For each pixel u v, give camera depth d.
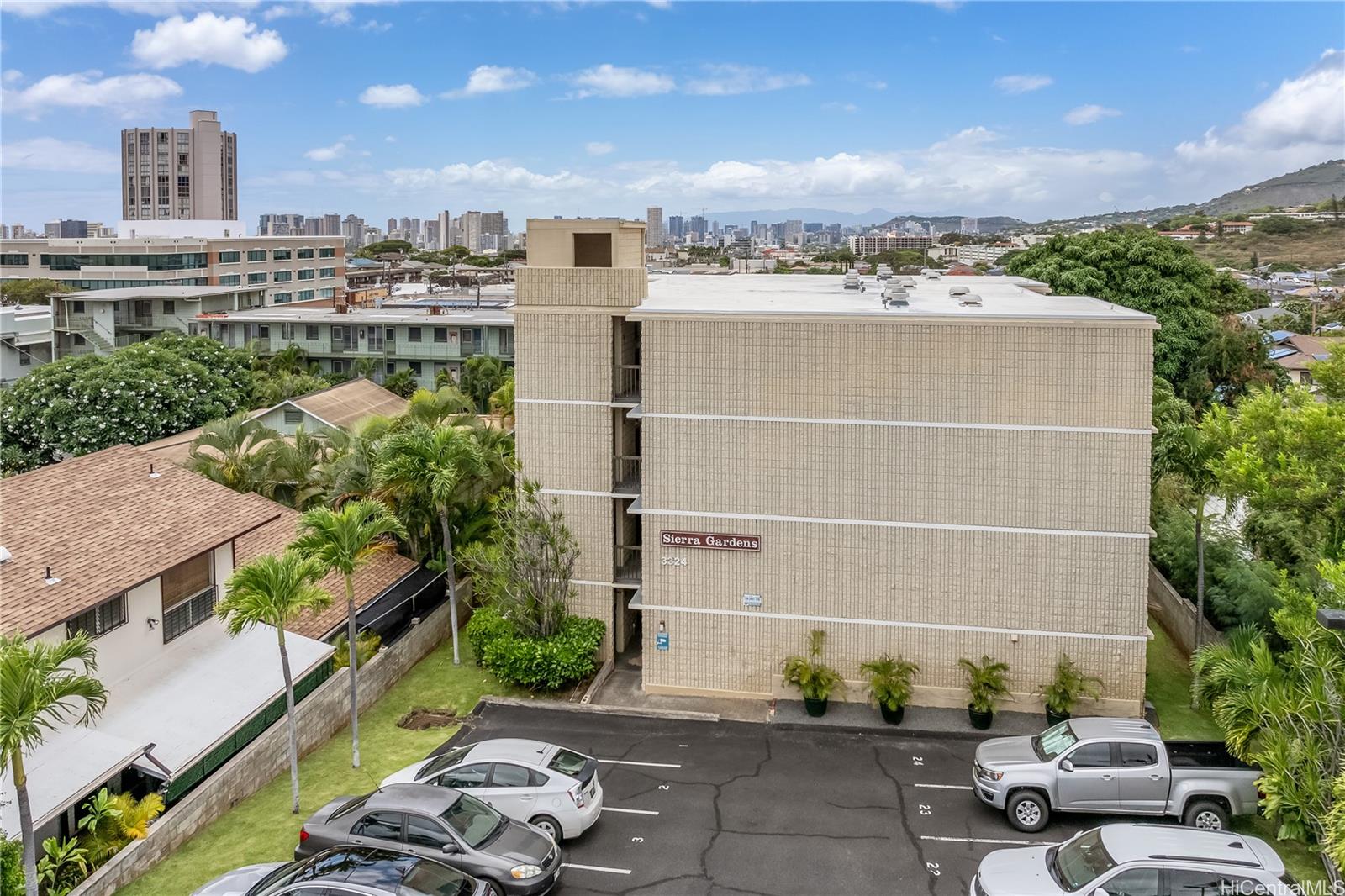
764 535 26.58
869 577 26.17
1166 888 14.95
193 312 83.88
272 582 20.66
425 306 88.06
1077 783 19.94
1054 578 25.25
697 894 18.14
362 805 17.77
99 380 53.38
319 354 76.25
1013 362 24.86
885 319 25.27
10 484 24.42
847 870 18.94
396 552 34.44
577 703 26.98
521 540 28.69
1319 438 26.23
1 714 15.39
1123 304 50.34
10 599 20.08
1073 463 24.88
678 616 27.30
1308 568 25.70
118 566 22.50
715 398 26.41
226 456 38.00
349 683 25.97
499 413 42.22
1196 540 29.59
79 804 20.00
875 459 25.80
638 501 27.81
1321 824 17.47
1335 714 18.36
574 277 28.16
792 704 26.69
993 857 16.77
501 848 17.12
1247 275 175.50
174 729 21.58
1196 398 48.91
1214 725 25.16
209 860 19.53
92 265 107.81
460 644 31.28
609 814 21.19
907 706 26.23
